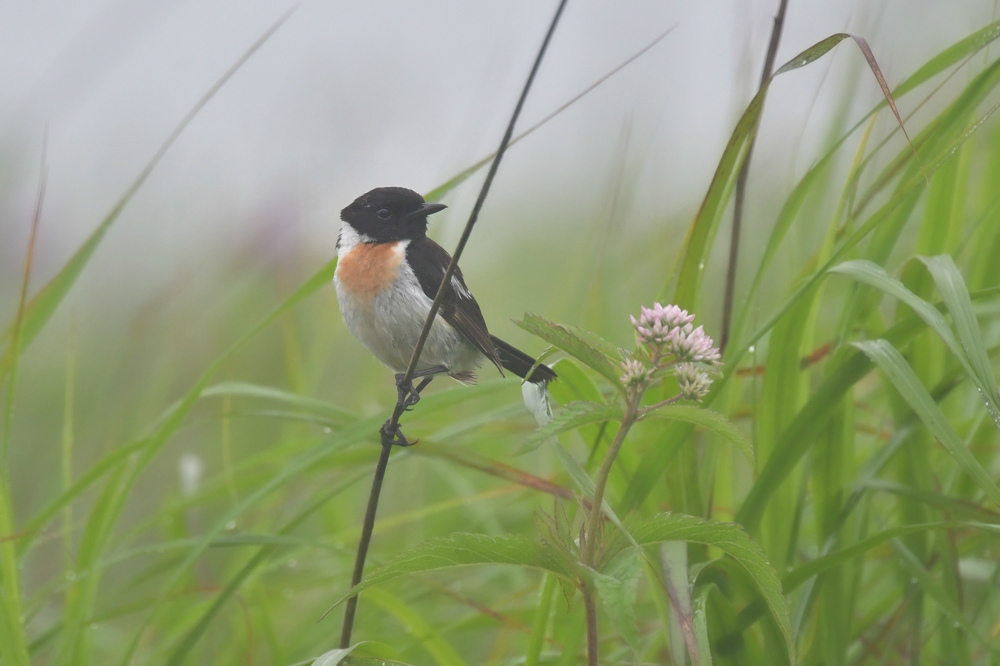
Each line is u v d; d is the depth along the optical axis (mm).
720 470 6426
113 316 14617
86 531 6422
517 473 6250
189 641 6066
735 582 5398
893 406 6105
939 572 6531
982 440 6332
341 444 6234
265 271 12391
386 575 4219
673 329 3912
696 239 5562
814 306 6090
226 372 12109
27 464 11430
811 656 5883
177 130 6957
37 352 14555
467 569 8328
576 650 5414
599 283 8406
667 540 4168
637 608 7598
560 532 4148
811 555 6883
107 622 8695
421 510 7844
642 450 6879
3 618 5438
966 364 4715
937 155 5742
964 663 5812
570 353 3967
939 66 5531
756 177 9031
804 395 6289
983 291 5086
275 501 8938
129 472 6473
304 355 11984
